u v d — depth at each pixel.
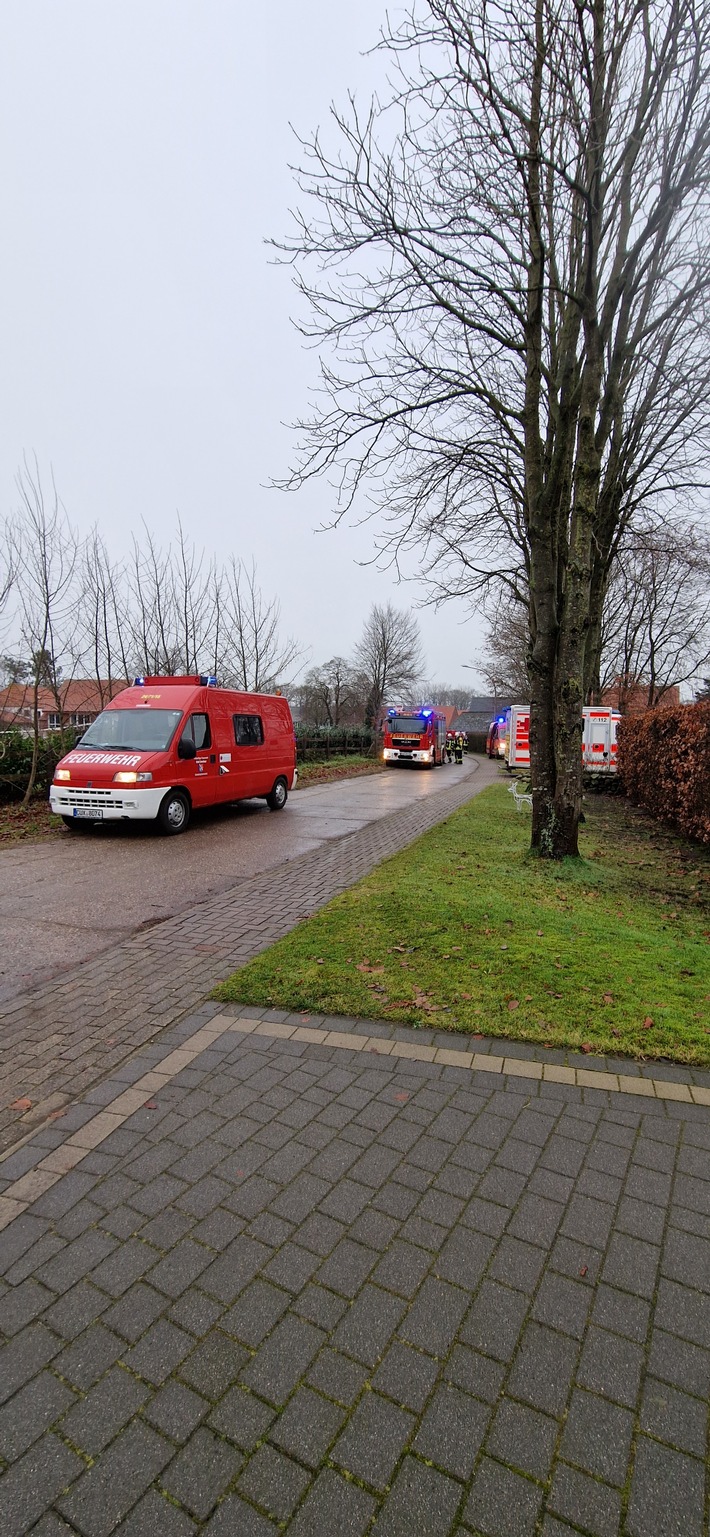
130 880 7.50
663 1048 3.45
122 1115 3.03
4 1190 2.59
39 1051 3.66
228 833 10.56
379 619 50.66
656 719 12.42
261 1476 1.61
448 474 8.82
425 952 4.74
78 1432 1.72
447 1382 1.83
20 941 5.51
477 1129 2.87
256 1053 3.53
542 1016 3.80
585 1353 1.90
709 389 9.90
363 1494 1.57
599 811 14.26
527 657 7.91
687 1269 2.18
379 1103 3.06
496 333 7.15
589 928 5.39
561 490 7.79
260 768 12.76
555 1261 2.21
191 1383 1.84
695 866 8.67
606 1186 2.54
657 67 6.18
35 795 13.34
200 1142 2.83
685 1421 1.72
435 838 9.37
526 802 13.95
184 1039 3.72
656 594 25.17
